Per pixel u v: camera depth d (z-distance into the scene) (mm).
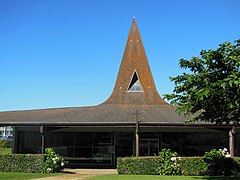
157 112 27078
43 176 18859
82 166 27266
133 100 32281
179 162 19516
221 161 19359
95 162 28266
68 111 27922
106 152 28344
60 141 28547
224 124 22266
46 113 27734
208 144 27938
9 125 23672
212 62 14289
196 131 28062
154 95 32688
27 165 20734
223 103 13867
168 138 28125
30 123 23453
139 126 22859
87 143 28500
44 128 23531
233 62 13664
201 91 12094
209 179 16891
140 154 27953
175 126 22797
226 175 19250
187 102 14352
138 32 35062
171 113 26797
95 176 18797
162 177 17859
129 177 17891
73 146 28484
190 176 18656
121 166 20062
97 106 30125
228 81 11938
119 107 29516
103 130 28500
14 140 28781
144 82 33031
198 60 14844
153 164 19812
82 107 29844
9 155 20938
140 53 34250
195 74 14320
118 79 33188
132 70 33406
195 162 19406
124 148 28281
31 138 28766
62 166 22594
